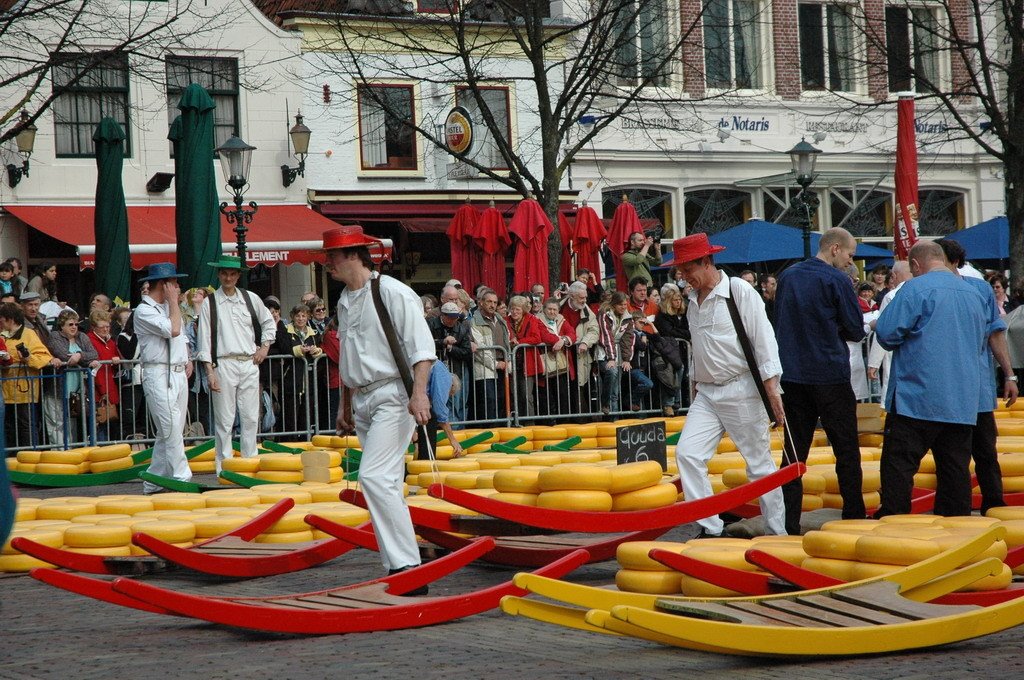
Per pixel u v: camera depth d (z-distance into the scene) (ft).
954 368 34.88
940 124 129.18
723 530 37.04
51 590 34.88
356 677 23.11
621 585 29.14
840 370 36.96
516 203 113.19
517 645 25.88
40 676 24.00
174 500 42.27
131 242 95.09
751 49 125.70
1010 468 40.27
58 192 100.83
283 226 102.22
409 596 29.63
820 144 127.03
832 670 22.79
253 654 25.61
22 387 62.03
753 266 106.11
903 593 25.94
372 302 30.60
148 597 25.70
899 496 35.24
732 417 35.65
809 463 46.11
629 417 72.28
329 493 43.70
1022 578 29.27
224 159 76.69
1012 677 21.98
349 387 31.55
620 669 23.35
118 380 64.90
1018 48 98.32
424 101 111.96
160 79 103.14
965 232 101.81
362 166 110.32
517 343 70.23
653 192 121.19
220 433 56.90
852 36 127.85
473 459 50.42
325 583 34.71
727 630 22.72
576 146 94.22
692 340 36.24
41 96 98.53
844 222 126.62
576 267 88.89
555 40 115.44
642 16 119.24
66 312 63.93
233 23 105.60
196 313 63.62
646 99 100.17
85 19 99.71
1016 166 98.58
